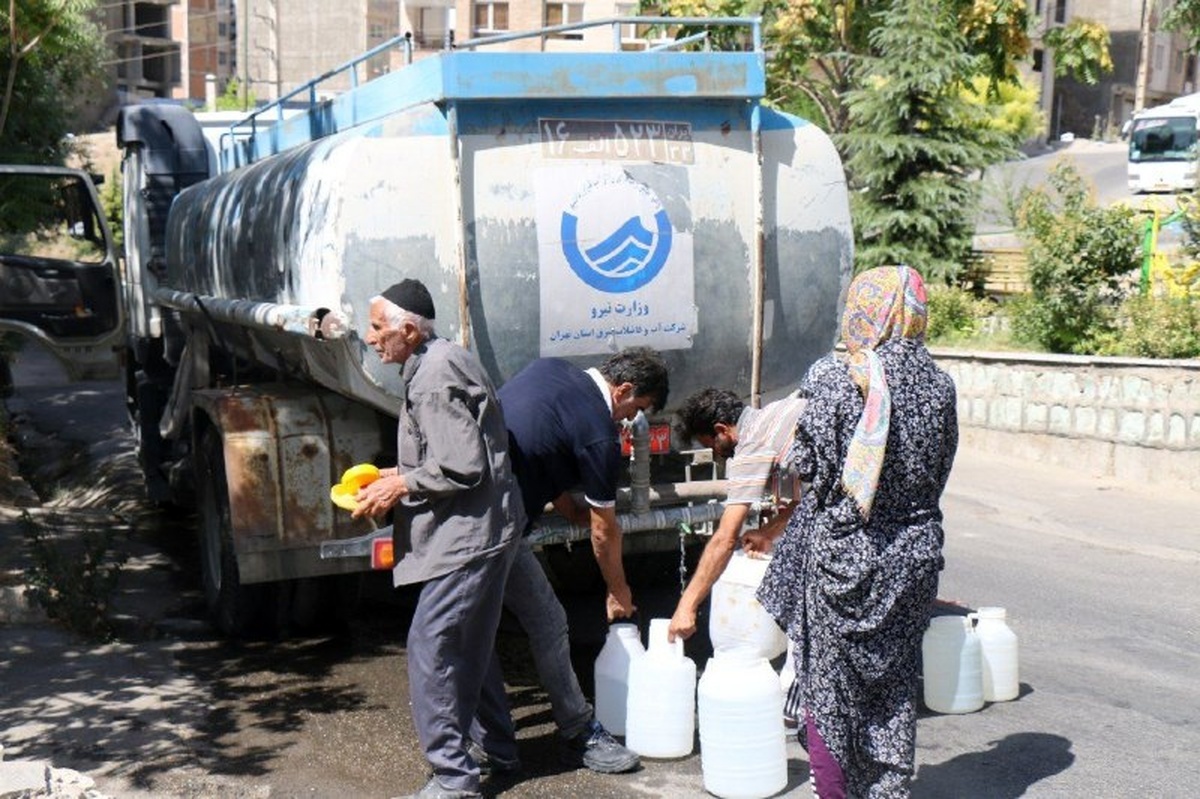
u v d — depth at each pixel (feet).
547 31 18.21
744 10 65.82
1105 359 37.70
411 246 17.26
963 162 57.26
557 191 17.98
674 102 18.75
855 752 13.35
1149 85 213.87
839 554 12.89
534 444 15.57
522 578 15.64
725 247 19.10
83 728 16.89
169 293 28.07
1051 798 15.31
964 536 31.17
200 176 32.96
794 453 13.14
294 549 18.89
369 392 17.46
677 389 19.21
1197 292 41.01
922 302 13.09
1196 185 46.75
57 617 21.02
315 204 17.49
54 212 41.98
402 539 14.58
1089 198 46.14
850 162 60.13
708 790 15.17
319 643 21.01
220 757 16.08
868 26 65.57
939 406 12.91
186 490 26.66
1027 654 21.26
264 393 19.76
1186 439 35.91
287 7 157.99
